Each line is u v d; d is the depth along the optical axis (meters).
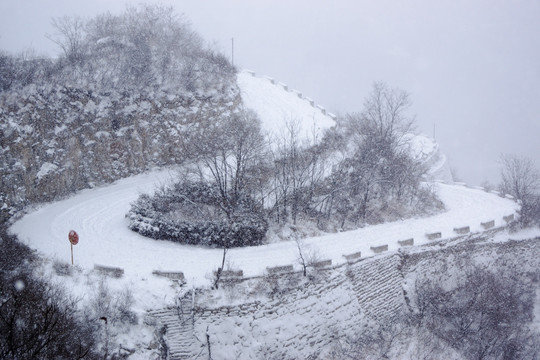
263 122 68.69
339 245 53.28
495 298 53.44
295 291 45.22
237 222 50.53
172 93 63.56
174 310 40.88
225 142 57.56
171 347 39.78
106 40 64.12
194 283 42.66
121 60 63.06
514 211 66.75
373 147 64.81
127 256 45.97
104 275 41.66
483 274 55.56
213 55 71.88
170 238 49.50
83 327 35.78
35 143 53.56
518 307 55.97
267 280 44.59
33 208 52.22
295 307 44.91
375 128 67.00
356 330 47.78
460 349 49.34
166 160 62.03
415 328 49.91
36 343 30.91
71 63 60.34
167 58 65.62
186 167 57.84
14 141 51.50
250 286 43.91
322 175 59.41
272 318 43.62
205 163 57.03
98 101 58.91
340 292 47.72
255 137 57.28
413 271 53.50
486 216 64.81
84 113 57.69
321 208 57.00
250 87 78.69
